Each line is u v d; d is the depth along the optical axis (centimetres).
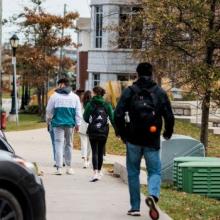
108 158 2634
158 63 2423
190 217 1357
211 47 2320
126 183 1859
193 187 1700
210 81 2228
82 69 8012
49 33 6388
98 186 1797
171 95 4100
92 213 1383
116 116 1317
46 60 6272
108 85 4900
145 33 2444
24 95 7938
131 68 6006
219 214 1405
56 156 2023
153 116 1308
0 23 2239
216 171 1703
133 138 1317
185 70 2289
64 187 1770
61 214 1370
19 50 6322
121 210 1418
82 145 2278
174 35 2312
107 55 6131
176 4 2214
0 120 2247
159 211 1369
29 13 6325
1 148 1120
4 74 7069
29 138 3481
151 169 1324
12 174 1002
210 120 3688
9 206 1007
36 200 1023
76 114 2014
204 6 2245
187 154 1952
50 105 2000
